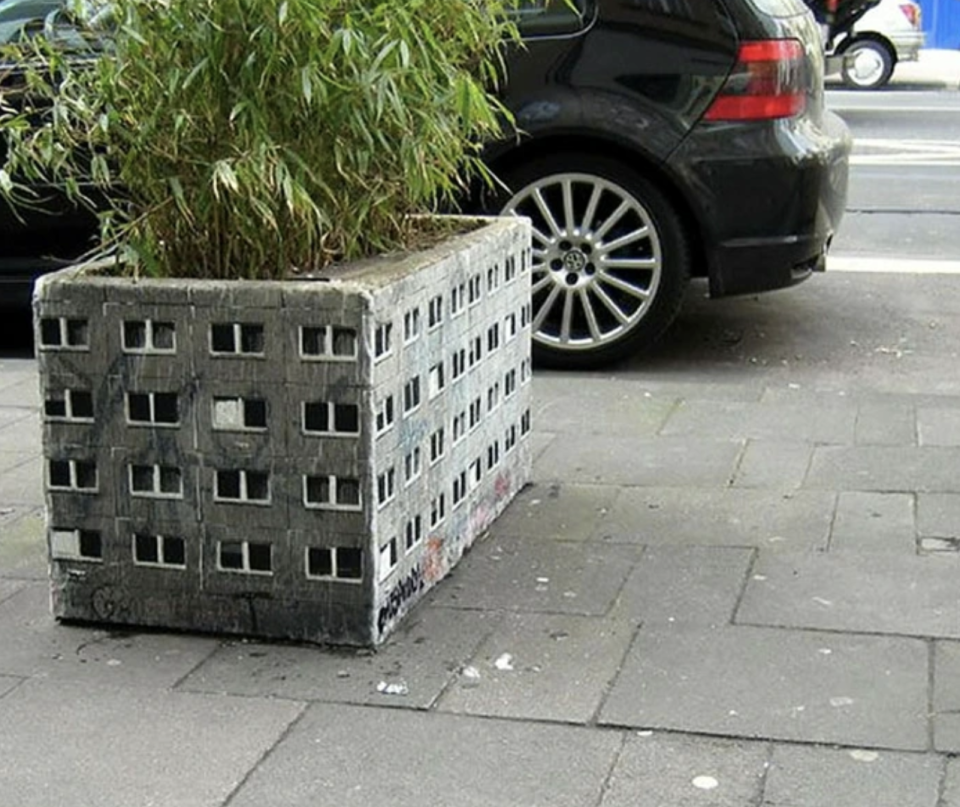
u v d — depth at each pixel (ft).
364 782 10.77
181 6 11.91
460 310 14.34
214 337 12.55
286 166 12.46
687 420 19.63
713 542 15.17
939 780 10.62
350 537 12.62
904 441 18.51
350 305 12.17
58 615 13.50
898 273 28.43
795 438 18.72
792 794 10.49
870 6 61.46
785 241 21.57
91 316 12.80
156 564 13.15
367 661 12.64
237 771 10.94
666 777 10.75
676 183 21.45
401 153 13.05
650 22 21.24
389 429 12.76
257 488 12.74
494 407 15.61
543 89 21.56
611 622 13.29
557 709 11.75
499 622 13.33
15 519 16.25
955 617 13.28
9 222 22.91
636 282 22.09
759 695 11.90
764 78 21.13
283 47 12.03
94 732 11.55
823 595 13.79
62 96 12.67
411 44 12.66
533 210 22.11
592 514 16.06
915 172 40.32
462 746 11.23
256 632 13.05
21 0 22.63
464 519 14.84
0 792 10.71
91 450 13.07
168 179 12.74
